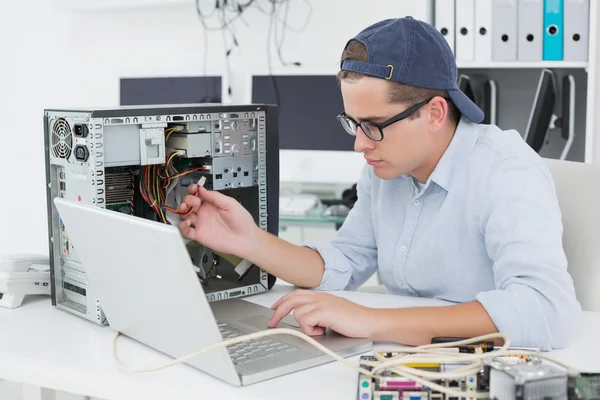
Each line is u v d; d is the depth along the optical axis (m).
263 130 1.51
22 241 4.07
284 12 3.45
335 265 1.55
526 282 1.19
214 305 1.42
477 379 0.95
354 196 3.20
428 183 1.42
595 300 1.55
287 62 3.47
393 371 0.97
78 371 1.08
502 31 2.80
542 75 2.84
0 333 1.25
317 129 3.19
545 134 2.90
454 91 1.33
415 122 1.29
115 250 1.04
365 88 1.25
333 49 3.40
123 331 1.21
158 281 0.99
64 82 3.87
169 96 3.45
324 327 1.23
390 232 1.53
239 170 1.48
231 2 3.52
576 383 0.91
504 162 1.34
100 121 1.25
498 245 1.27
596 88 2.72
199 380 1.04
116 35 3.74
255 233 1.45
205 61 3.59
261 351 1.13
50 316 1.35
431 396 0.95
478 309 1.17
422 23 1.30
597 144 2.77
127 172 1.35
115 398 1.05
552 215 1.26
